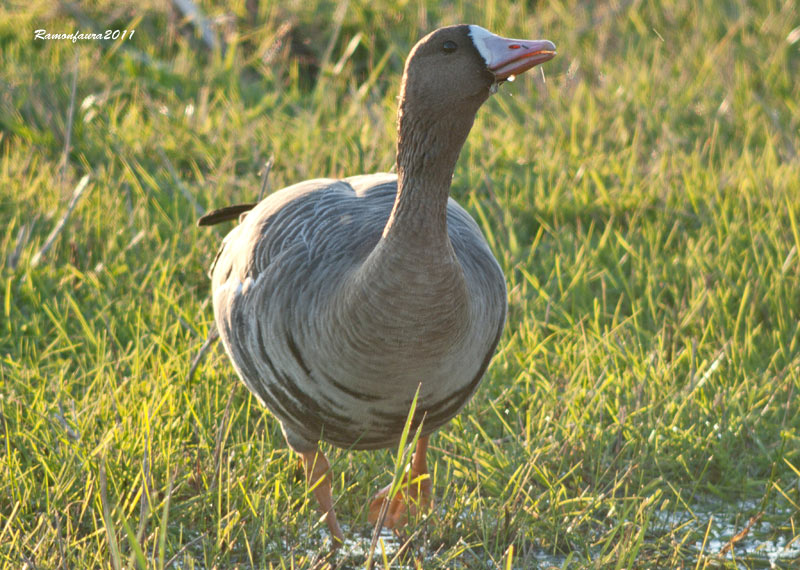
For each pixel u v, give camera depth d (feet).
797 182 42.27
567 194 42.80
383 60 54.19
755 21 61.62
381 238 21.21
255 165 45.44
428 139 20.45
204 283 37.88
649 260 38.40
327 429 23.66
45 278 36.76
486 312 23.35
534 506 26.68
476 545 25.63
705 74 55.72
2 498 26.27
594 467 29.07
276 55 56.29
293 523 26.14
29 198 41.37
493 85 20.72
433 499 27.53
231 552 25.77
